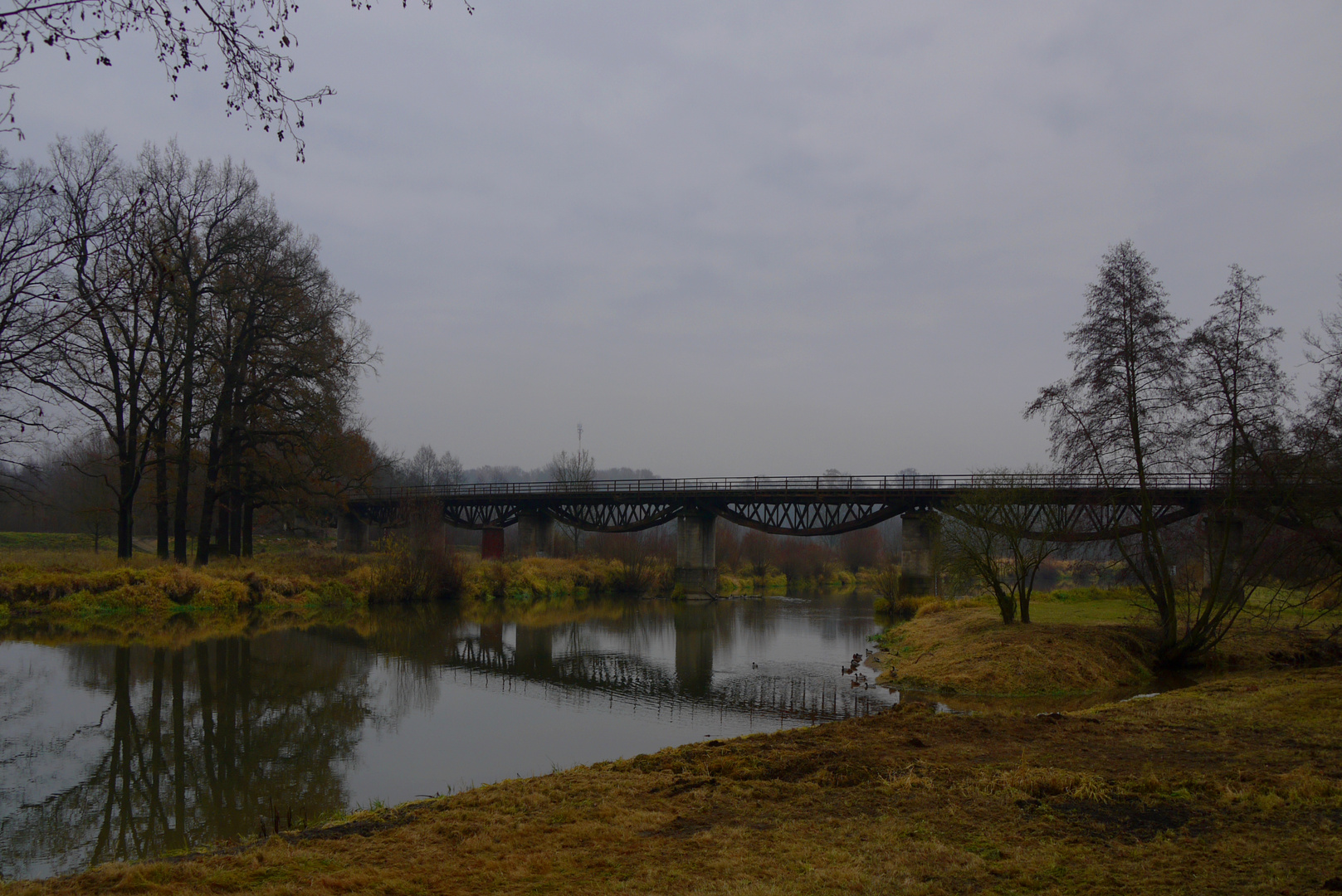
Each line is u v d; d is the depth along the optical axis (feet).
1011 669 71.00
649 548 253.44
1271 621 88.07
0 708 63.98
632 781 32.60
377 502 197.36
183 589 115.44
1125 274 75.56
